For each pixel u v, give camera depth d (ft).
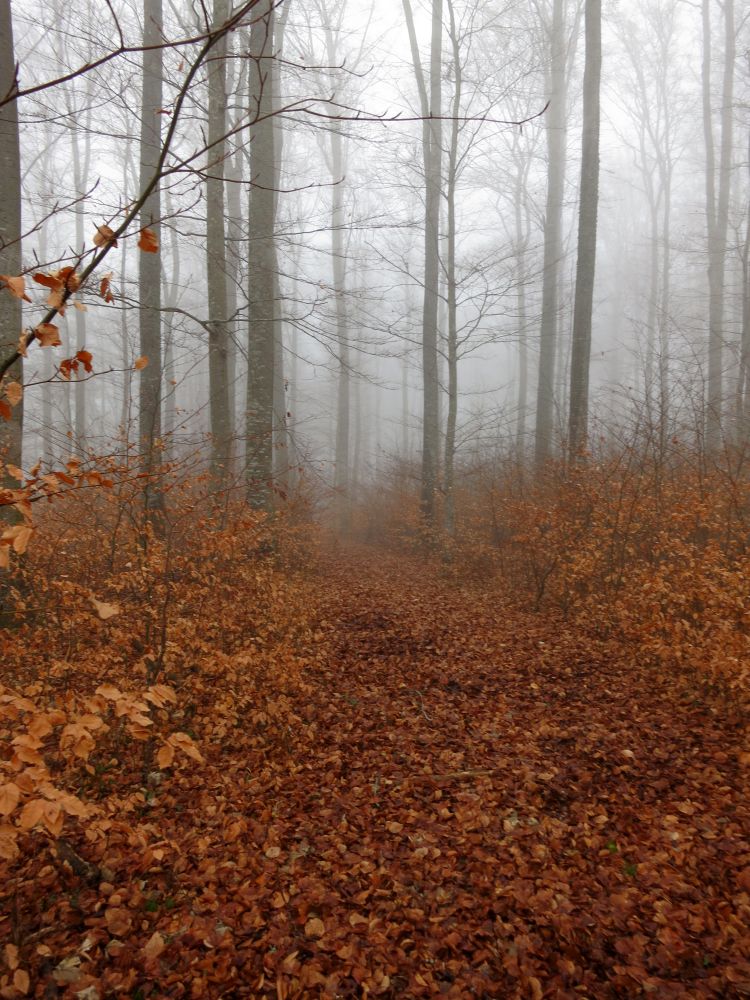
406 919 10.14
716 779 13.58
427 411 48.49
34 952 8.89
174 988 8.59
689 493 24.76
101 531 20.94
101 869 10.64
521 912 10.24
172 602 17.57
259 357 31.53
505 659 22.00
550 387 48.88
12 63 17.65
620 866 11.27
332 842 12.12
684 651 18.20
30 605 16.94
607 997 8.59
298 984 8.74
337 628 25.40
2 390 6.39
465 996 8.67
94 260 6.36
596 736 16.03
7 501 6.61
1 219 17.47
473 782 14.29
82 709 12.51
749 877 10.56
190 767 14.42
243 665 16.72
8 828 6.77
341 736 16.48
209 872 11.02
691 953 9.20
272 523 30.76
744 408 39.37
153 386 29.14
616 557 25.57
